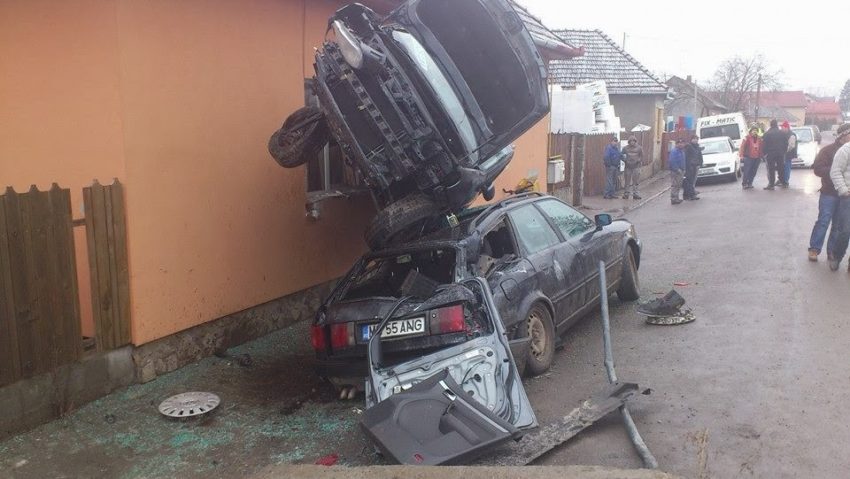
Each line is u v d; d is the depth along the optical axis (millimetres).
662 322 7129
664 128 35625
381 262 6000
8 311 4801
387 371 4836
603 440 4543
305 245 7938
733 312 7367
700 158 18391
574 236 6965
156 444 4875
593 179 20391
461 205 6340
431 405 4281
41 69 5996
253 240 7145
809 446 4246
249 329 7152
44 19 5918
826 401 4891
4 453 4688
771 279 8727
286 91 7688
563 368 6023
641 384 5508
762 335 6492
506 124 6902
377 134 5887
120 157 5734
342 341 5277
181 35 6242
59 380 5207
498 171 7844
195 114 6414
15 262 4836
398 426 4137
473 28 6793
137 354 5895
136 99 5812
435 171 5953
